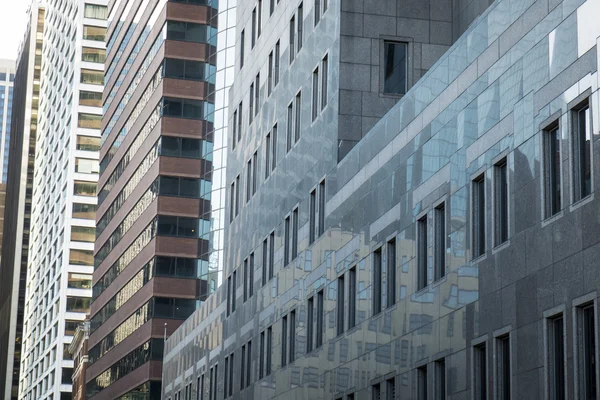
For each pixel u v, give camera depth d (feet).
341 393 175.32
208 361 296.92
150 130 484.33
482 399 123.44
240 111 271.08
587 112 102.58
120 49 565.12
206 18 476.54
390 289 156.56
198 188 461.78
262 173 240.94
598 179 98.43
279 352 217.15
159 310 449.06
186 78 471.21
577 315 101.40
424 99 144.87
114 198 550.77
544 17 111.24
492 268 120.47
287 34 224.12
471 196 128.16
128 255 504.43
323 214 193.77
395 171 155.02
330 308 183.73
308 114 203.92
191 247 456.45
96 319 567.59
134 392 461.78
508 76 119.24
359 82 183.42
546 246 107.76
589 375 99.50
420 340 142.41
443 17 186.09
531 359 109.60
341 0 184.85
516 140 116.26
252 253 248.11
